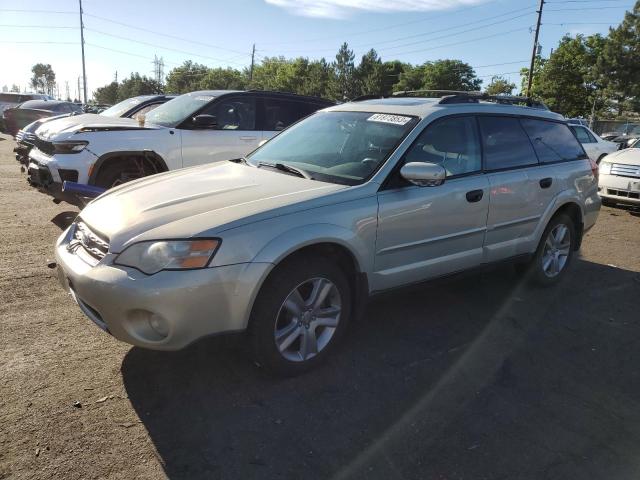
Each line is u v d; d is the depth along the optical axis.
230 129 7.45
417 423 2.91
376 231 3.50
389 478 2.48
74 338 3.65
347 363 3.53
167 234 2.84
